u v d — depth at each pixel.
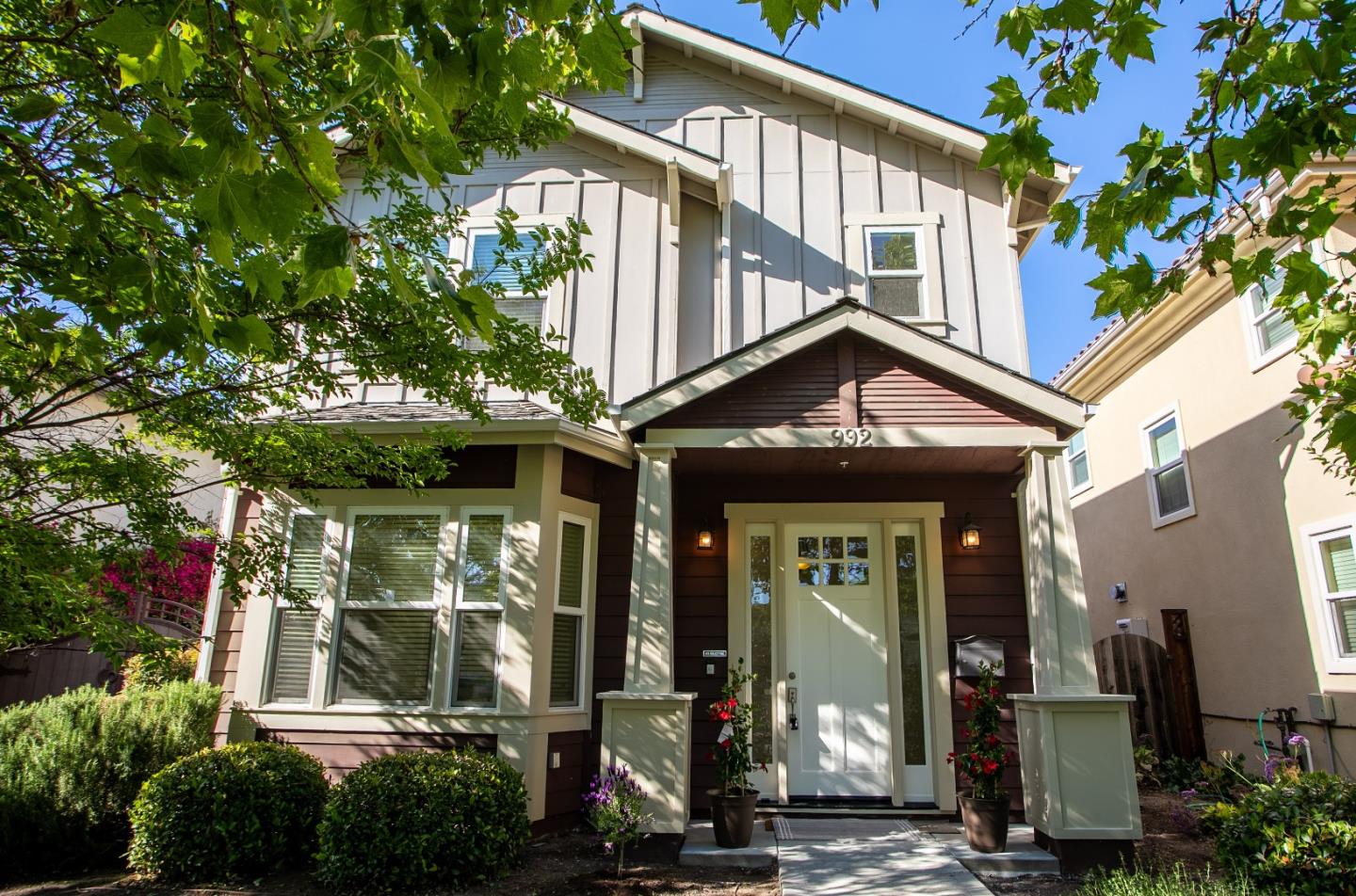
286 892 5.04
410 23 1.79
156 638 4.34
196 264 2.06
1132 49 2.89
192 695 6.49
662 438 6.31
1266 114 2.83
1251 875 4.60
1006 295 7.95
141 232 2.54
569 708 6.74
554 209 8.46
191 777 5.45
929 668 6.94
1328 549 7.39
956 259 8.10
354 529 6.96
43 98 2.41
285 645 6.81
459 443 6.07
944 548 7.14
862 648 7.16
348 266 1.76
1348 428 3.04
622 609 7.08
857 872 5.11
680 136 8.70
